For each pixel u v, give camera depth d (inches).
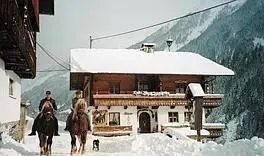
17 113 925.2
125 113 1692.9
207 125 1574.8
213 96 1742.1
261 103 3868.1
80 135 600.7
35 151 682.2
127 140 1123.3
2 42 570.9
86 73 1710.1
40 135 580.4
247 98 4040.4
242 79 4325.8
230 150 453.7
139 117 1740.9
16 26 544.4
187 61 1921.8
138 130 1708.9
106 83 1739.7
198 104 768.9
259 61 4399.6
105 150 763.4
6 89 758.5
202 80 1828.2
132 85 1769.2
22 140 1005.2
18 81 949.8
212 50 5713.6
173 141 781.3
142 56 1943.9
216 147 503.5
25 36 677.9
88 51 1931.6
